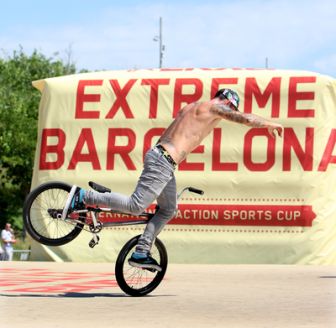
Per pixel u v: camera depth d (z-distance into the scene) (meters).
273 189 17.25
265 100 17.50
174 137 8.48
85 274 12.86
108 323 6.07
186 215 17.45
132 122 17.95
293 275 12.65
